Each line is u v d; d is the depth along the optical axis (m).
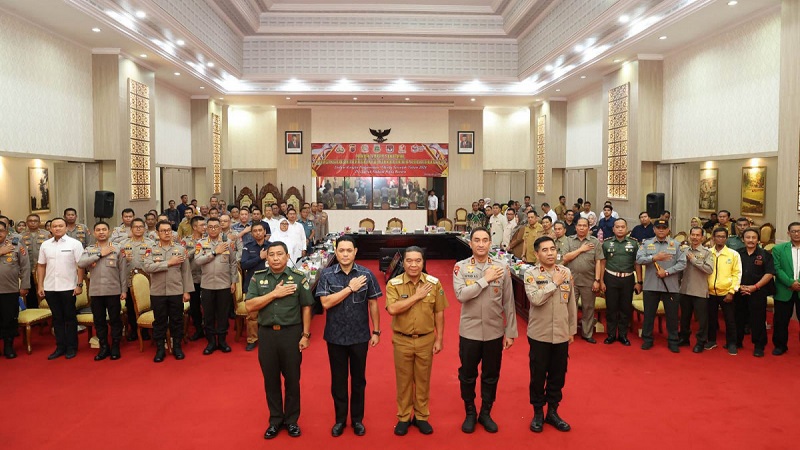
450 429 4.53
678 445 4.21
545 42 13.84
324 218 14.73
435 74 16.25
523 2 13.59
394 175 19.50
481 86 16.84
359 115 19.34
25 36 9.16
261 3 14.76
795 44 7.79
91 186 11.34
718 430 4.47
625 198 12.68
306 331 4.45
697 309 6.58
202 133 17.14
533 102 18.72
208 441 4.32
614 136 13.28
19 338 7.36
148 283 7.03
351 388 4.45
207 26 12.74
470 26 15.96
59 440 4.34
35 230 8.16
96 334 6.98
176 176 15.84
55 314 6.47
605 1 10.30
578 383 5.57
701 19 9.41
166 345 6.86
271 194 18.55
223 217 7.84
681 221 11.91
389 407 5.01
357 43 16.16
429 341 4.38
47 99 9.75
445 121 19.56
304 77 16.09
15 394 5.31
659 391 5.34
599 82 14.95
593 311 7.04
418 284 4.38
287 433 4.46
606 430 4.48
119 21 9.78
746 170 10.41
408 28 15.80
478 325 4.38
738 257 6.54
